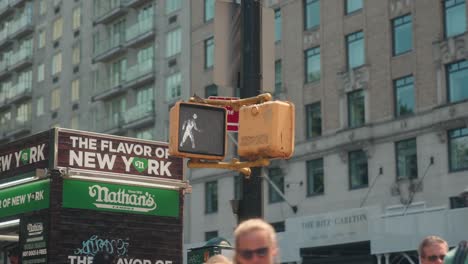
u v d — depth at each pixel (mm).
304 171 43656
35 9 72000
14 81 75000
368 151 39906
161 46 55000
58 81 67750
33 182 11250
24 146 11570
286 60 45562
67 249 10836
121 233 11297
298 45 44844
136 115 56594
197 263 13125
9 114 75875
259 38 8133
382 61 39875
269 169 45938
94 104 62531
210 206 49906
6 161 11961
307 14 44750
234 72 8211
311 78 44000
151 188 11656
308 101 43875
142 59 57219
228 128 8070
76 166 11102
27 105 72562
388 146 39156
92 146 11250
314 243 32406
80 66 64625
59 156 10977
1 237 12266
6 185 11773
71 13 66562
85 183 11109
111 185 11312
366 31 40844
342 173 41375
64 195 10922
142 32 56406
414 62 38281
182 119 7629
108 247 11164
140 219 11508
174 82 53438
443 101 36656
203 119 7723
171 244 11719
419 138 37719
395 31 39625
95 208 11133
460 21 36594
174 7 54188
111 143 11430
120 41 59344
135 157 11617
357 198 40312
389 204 38656
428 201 36875
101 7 62281
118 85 58469
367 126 40000
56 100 67812
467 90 35906
